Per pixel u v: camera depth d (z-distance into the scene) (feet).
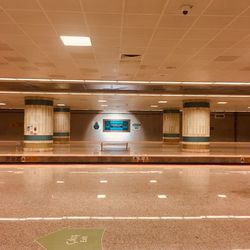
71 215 19.88
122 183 31.91
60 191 27.50
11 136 111.55
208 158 51.80
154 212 20.75
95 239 15.65
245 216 20.01
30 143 60.75
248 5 19.22
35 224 17.98
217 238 15.94
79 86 52.54
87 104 87.61
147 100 72.59
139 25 23.02
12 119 111.75
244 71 39.73
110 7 19.84
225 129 115.24
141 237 15.98
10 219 18.95
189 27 23.32
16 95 61.93
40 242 15.20
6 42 27.58
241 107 91.81
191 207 22.13
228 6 19.39
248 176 37.73
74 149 67.36
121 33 24.90
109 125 114.52
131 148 72.33
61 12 20.75
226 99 66.90
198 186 30.60
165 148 73.26
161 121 114.83
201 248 14.60
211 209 21.67
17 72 41.70
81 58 33.32
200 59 33.35
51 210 21.03
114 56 32.30
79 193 26.66
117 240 15.52
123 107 98.02
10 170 42.14
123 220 18.88
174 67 37.45
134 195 26.03
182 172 41.06
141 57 32.63
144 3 19.13
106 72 41.16
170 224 18.19
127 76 43.88
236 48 28.94
